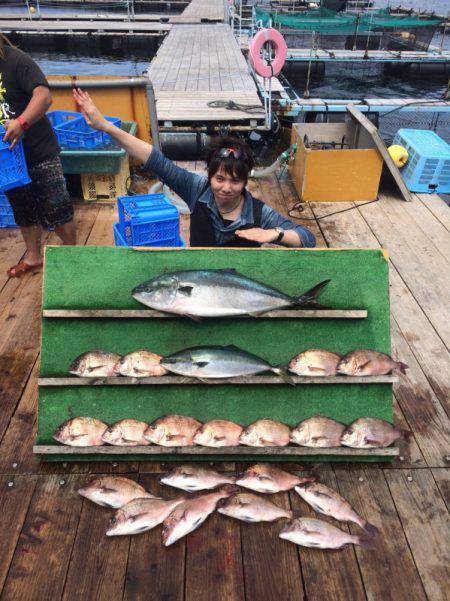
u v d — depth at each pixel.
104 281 2.45
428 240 5.09
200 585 1.96
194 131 7.95
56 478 2.41
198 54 14.59
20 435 2.67
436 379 3.18
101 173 5.39
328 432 2.44
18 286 4.09
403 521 2.24
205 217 2.47
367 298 2.51
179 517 2.12
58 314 2.40
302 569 2.03
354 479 2.44
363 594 1.95
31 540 2.12
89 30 22.17
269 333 2.49
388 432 2.44
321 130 6.70
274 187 6.33
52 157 3.80
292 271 2.49
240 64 13.12
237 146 2.18
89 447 2.40
